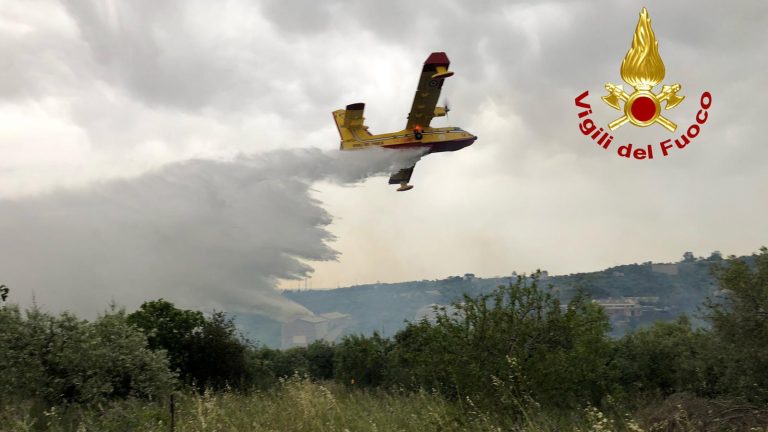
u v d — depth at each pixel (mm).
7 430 9492
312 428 9969
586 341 12852
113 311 13789
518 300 13297
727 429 10328
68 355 11750
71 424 10297
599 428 9711
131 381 12742
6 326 11805
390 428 10203
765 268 12656
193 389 15328
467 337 12883
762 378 12062
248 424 10320
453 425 10297
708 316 13258
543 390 12055
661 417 11344
